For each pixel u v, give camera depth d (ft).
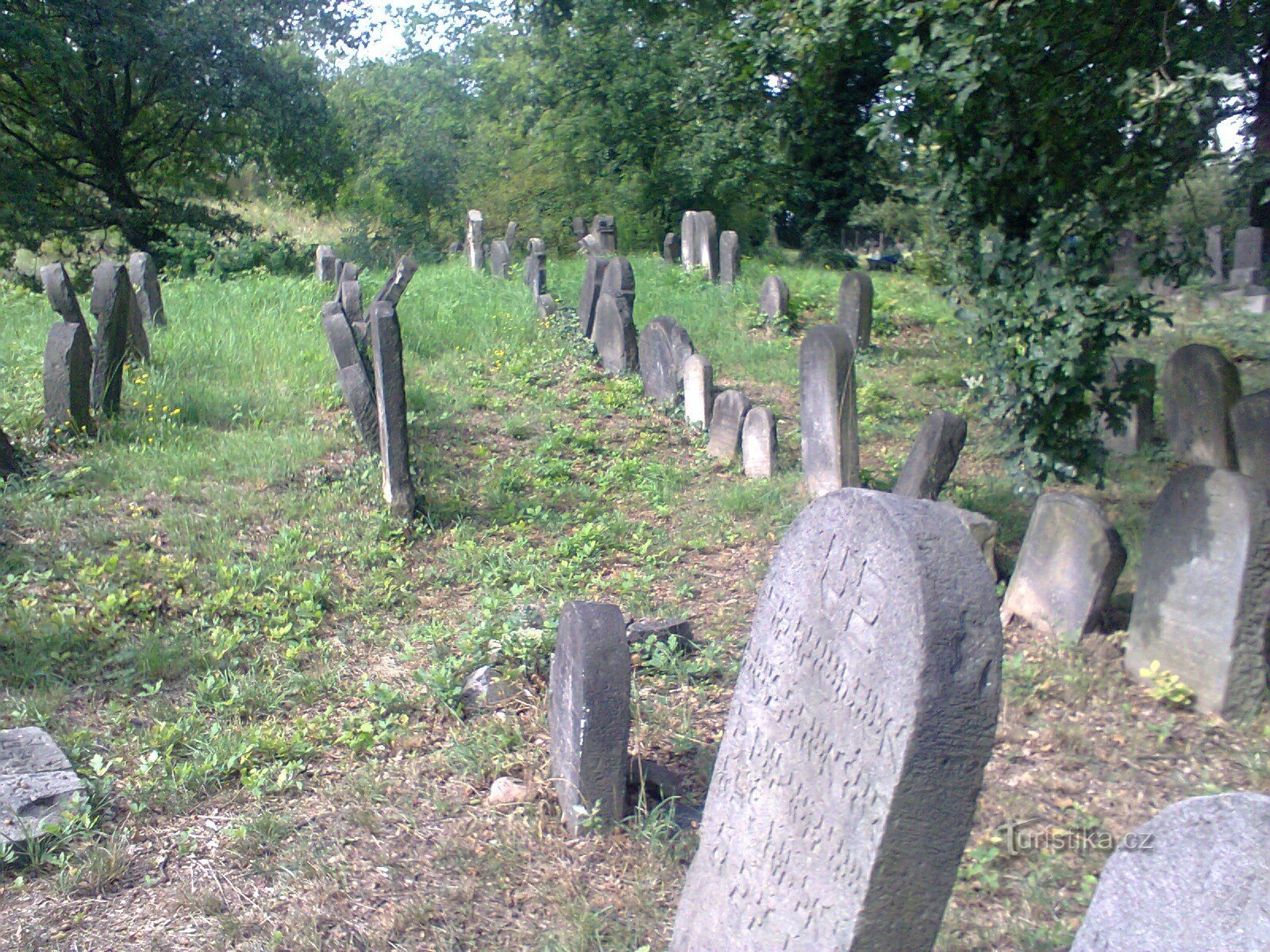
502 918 13.17
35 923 12.92
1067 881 13.41
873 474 32.14
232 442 31.24
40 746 16.10
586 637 14.80
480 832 15.01
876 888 8.91
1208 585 17.61
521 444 34.63
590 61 103.40
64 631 20.38
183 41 80.64
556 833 14.93
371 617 22.59
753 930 10.28
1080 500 20.21
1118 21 23.29
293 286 52.90
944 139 25.21
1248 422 26.73
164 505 26.89
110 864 13.87
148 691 18.93
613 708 14.70
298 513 26.94
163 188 100.99
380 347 26.40
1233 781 15.64
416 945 12.66
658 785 16.12
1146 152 24.45
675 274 60.70
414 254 99.55
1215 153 25.02
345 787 16.14
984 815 14.79
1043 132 25.05
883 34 27.96
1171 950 7.64
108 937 12.73
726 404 33.32
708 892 11.10
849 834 9.18
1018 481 27.30
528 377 40.93
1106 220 25.14
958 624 8.70
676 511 29.43
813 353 28.99
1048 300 24.86
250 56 85.97
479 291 54.44
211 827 15.08
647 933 12.78
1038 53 23.40
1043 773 15.98
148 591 22.30
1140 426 33.27
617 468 32.27
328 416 34.65
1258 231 56.29
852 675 9.36
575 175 111.55
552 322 47.32
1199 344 33.14
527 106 117.60
